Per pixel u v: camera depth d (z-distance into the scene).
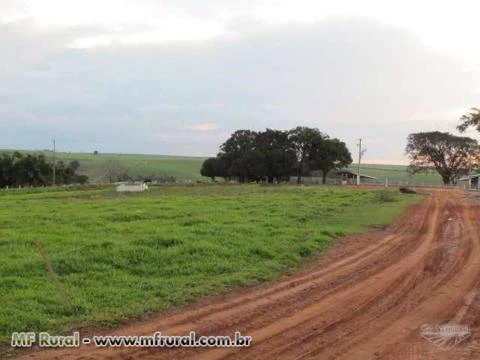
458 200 45.41
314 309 9.79
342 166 100.44
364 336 8.20
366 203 37.69
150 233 17.44
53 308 9.15
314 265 14.60
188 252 14.54
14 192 51.56
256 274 12.80
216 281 11.86
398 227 24.16
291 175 98.31
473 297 11.00
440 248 17.91
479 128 45.41
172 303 10.02
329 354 7.36
